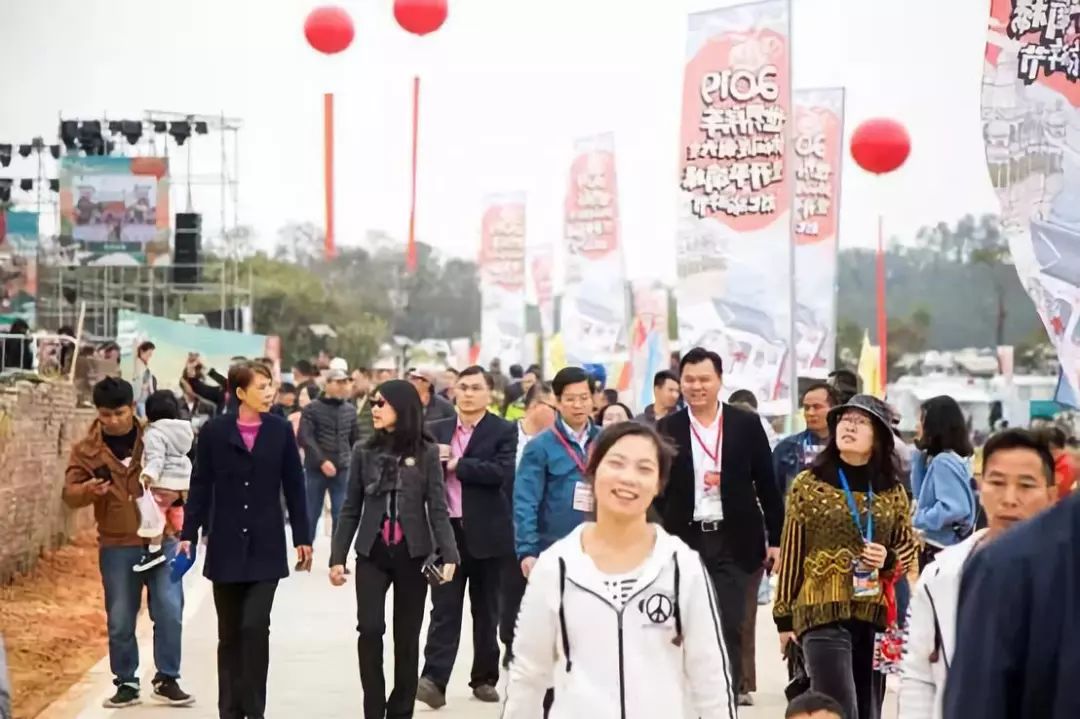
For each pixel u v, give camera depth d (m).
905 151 22.83
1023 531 3.71
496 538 14.23
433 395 18.34
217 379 27.44
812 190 24.47
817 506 9.99
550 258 51.25
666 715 6.67
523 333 46.16
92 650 17.55
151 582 14.06
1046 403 38.78
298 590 22.95
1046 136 12.70
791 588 10.12
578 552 6.82
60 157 50.41
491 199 46.22
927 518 12.27
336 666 16.41
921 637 7.13
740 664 11.92
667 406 16.92
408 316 146.38
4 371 27.44
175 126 52.91
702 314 18.62
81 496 13.61
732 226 18.48
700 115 18.62
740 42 18.41
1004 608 3.65
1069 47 12.65
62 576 23.02
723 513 11.98
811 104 24.47
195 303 70.75
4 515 21.42
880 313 30.52
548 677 6.87
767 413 18.31
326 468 25.72
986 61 12.85
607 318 30.77
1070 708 3.54
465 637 18.78
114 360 33.69
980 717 3.65
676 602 6.73
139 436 13.91
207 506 12.53
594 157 30.88
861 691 10.16
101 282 54.00
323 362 39.31
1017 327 102.50
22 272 47.81
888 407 10.31
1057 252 12.70
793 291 18.27
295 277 114.38
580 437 12.52
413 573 12.20
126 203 50.31
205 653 17.16
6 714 6.04
